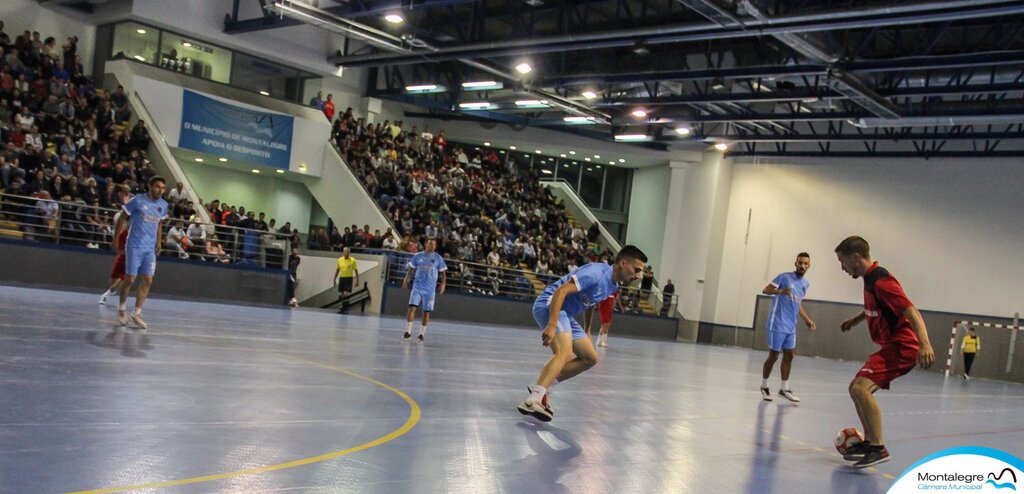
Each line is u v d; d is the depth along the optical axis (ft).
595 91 89.61
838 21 58.18
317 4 73.41
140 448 14.90
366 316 77.05
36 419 16.43
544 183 132.16
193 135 87.35
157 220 37.29
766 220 118.11
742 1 56.03
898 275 106.93
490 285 98.02
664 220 125.18
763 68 73.87
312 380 26.76
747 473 18.90
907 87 77.97
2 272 63.21
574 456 18.74
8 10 82.64
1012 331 96.12
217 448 15.57
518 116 112.78
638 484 16.47
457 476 15.39
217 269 74.49
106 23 87.20
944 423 35.94
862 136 101.40
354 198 95.30
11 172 66.54
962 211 102.99
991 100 81.25
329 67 99.25
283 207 105.29
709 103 90.53
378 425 19.93
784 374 38.50
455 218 102.63
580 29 70.69
